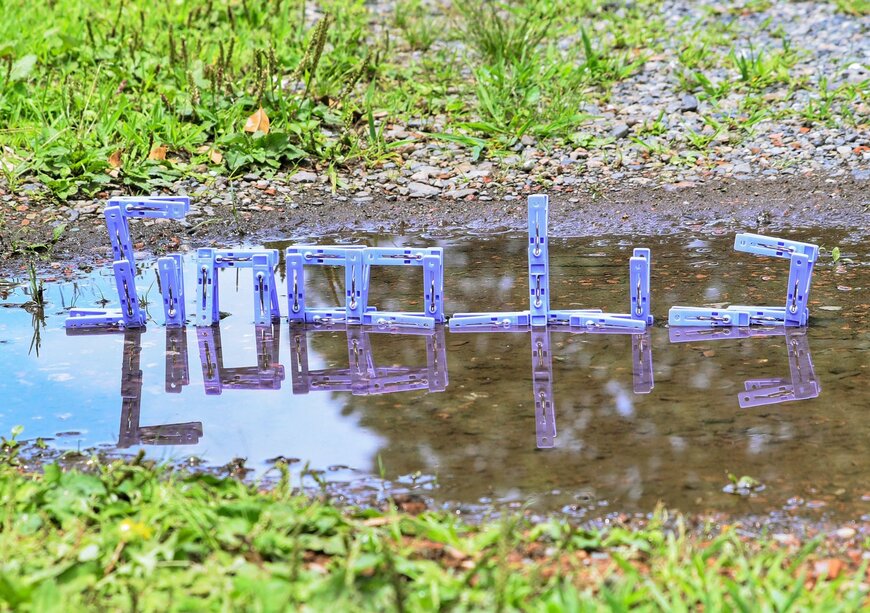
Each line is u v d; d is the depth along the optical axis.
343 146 8.85
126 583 3.14
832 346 5.38
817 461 4.16
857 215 7.58
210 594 3.10
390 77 10.16
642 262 5.65
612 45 10.83
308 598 3.04
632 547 3.47
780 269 6.63
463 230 7.62
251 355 5.52
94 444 4.47
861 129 8.95
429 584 3.15
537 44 10.68
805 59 10.40
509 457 4.26
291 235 7.56
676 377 5.05
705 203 7.95
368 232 7.62
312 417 4.71
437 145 8.98
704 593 3.07
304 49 10.35
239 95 9.10
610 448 4.32
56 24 10.39
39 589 3.00
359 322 5.97
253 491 3.87
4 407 4.86
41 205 7.79
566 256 7.00
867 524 3.68
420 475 4.12
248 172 8.49
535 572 3.07
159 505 3.61
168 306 5.90
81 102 8.90
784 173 8.38
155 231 7.54
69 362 5.42
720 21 11.52
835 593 3.17
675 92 9.82
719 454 4.24
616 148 8.91
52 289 6.53
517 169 8.63
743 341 5.50
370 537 3.41
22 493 3.68
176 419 4.72
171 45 9.57
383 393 4.97
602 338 5.62
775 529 3.66
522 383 5.04
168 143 8.59
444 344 5.61
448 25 11.69
